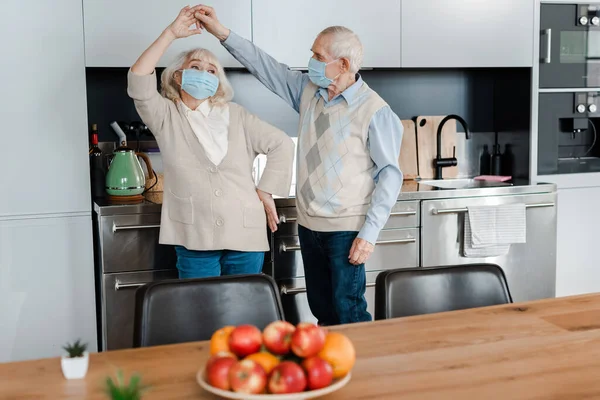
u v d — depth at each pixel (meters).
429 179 4.07
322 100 2.77
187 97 2.68
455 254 3.59
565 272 4.06
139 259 3.18
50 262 3.19
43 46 3.10
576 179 4.04
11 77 3.06
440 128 3.96
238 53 2.88
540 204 3.71
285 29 3.48
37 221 3.15
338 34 2.64
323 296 2.92
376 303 1.95
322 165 2.71
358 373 1.40
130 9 3.23
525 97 3.97
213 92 2.63
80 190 3.20
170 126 2.64
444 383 1.35
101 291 3.24
